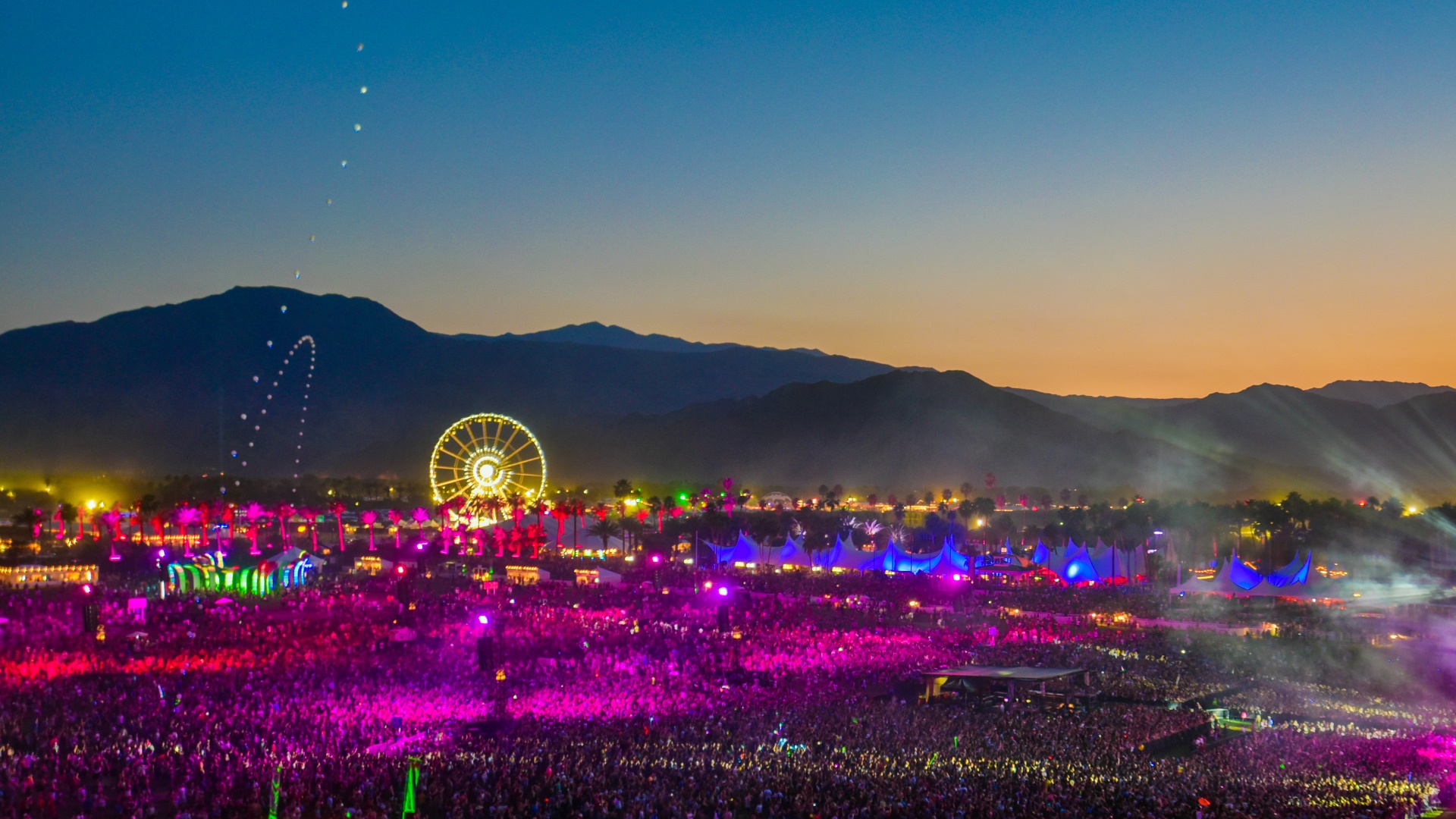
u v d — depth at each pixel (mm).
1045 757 67688
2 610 118938
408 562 189500
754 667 97625
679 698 83250
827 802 57156
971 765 64812
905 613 139625
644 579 178875
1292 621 134750
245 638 105938
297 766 60469
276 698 78125
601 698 82688
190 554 186000
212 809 54531
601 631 114750
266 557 180875
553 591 157125
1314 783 63906
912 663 102625
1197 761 69062
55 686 81625
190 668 89875
